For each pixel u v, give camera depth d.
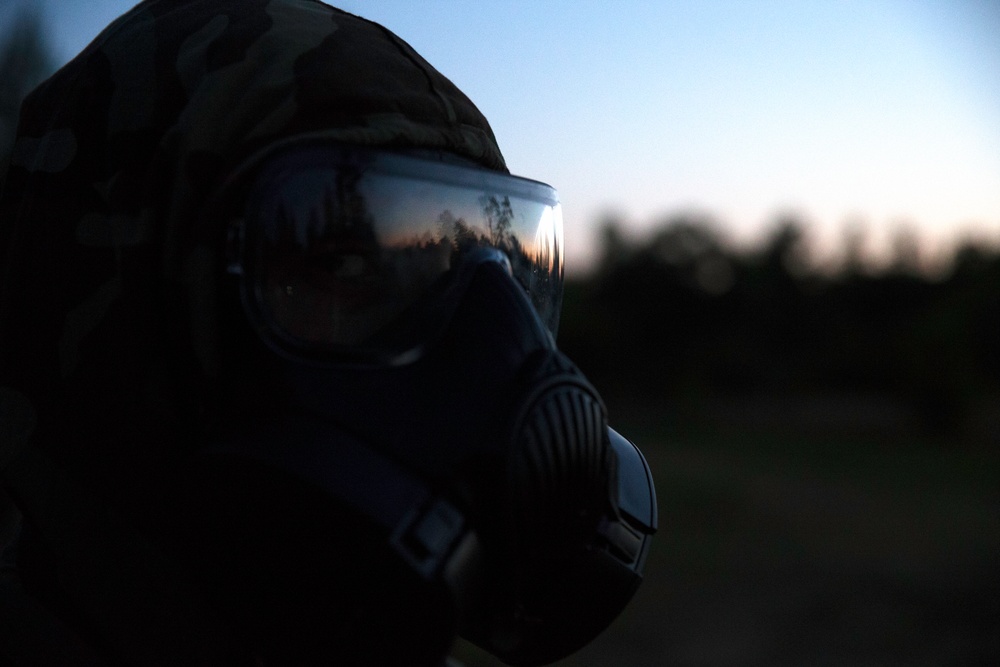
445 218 0.92
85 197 0.92
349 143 0.88
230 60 0.90
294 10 0.98
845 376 33.38
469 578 0.76
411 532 0.74
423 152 0.95
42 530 0.91
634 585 0.96
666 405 28.03
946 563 7.87
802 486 12.68
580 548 0.84
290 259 0.84
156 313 0.88
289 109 0.89
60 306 0.92
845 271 42.59
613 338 33.53
